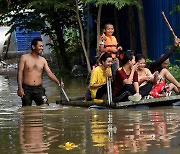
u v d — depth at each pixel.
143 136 9.28
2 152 8.34
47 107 14.30
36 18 28.78
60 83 15.80
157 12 23.91
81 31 24.08
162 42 23.50
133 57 13.78
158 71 15.11
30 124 11.04
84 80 24.16
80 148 8.45
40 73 15.23
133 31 25.55
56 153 8.16
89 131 9.95
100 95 14.53
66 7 23.78
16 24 29.33
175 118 11.37
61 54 29.02
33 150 8.41
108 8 28.67
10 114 12.91
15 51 41.47
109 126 10.48
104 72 14.47
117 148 8.38
